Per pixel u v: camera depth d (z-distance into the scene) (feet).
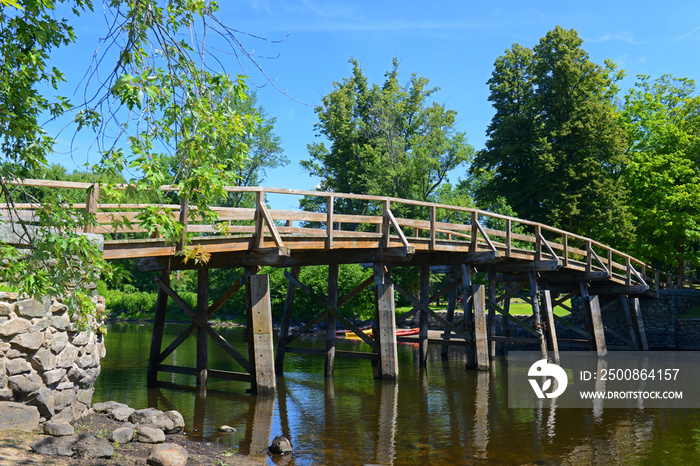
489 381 54.03
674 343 95.14
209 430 31.32
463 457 27.73
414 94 157.07
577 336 95.96
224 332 123.65
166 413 30.99
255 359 42.22
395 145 149.18
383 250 51.19
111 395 41.83
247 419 34.53
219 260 43.73
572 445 30.63
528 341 71.46
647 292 94.79
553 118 115.03
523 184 119.03
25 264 15.83
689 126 122.52
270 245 42.32
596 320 82.58
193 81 15.25
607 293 92.89
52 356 25.34
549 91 118.11
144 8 14.97
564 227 114.93
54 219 15.57
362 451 28.19
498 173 128.88
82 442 21.97
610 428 35.04
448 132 150.61
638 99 129.59
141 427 26.09
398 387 49.37
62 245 15.21
